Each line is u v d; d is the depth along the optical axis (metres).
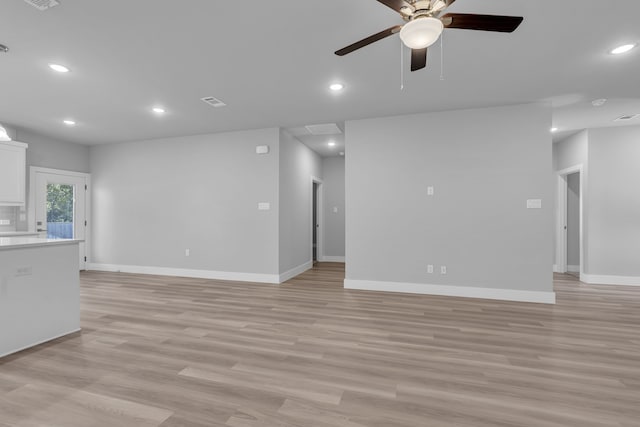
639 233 4.97
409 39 1.87
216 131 5.32
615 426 1.60
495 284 4.05
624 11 2.17
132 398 1.84
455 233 4.21
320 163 7.55
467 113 4.18
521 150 3.99
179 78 3.26
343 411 1.72
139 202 5.91
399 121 4.45
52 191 5.66
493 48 2.68
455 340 2.70
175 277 5.51
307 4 2.11
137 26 2.35
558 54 2.77
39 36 2.47
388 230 4.49
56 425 1.60
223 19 2.27
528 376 2.10
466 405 1.78
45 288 2.68
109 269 6.11
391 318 3.29
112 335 2.81
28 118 4.57
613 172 5.06
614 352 2.47
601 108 4.17
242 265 5.28
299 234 6.05
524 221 3.96
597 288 4.73
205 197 5.50
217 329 2.96
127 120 4.68
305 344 2.62
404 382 2.02
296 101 3.92
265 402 1.80
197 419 1.65
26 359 2.34
